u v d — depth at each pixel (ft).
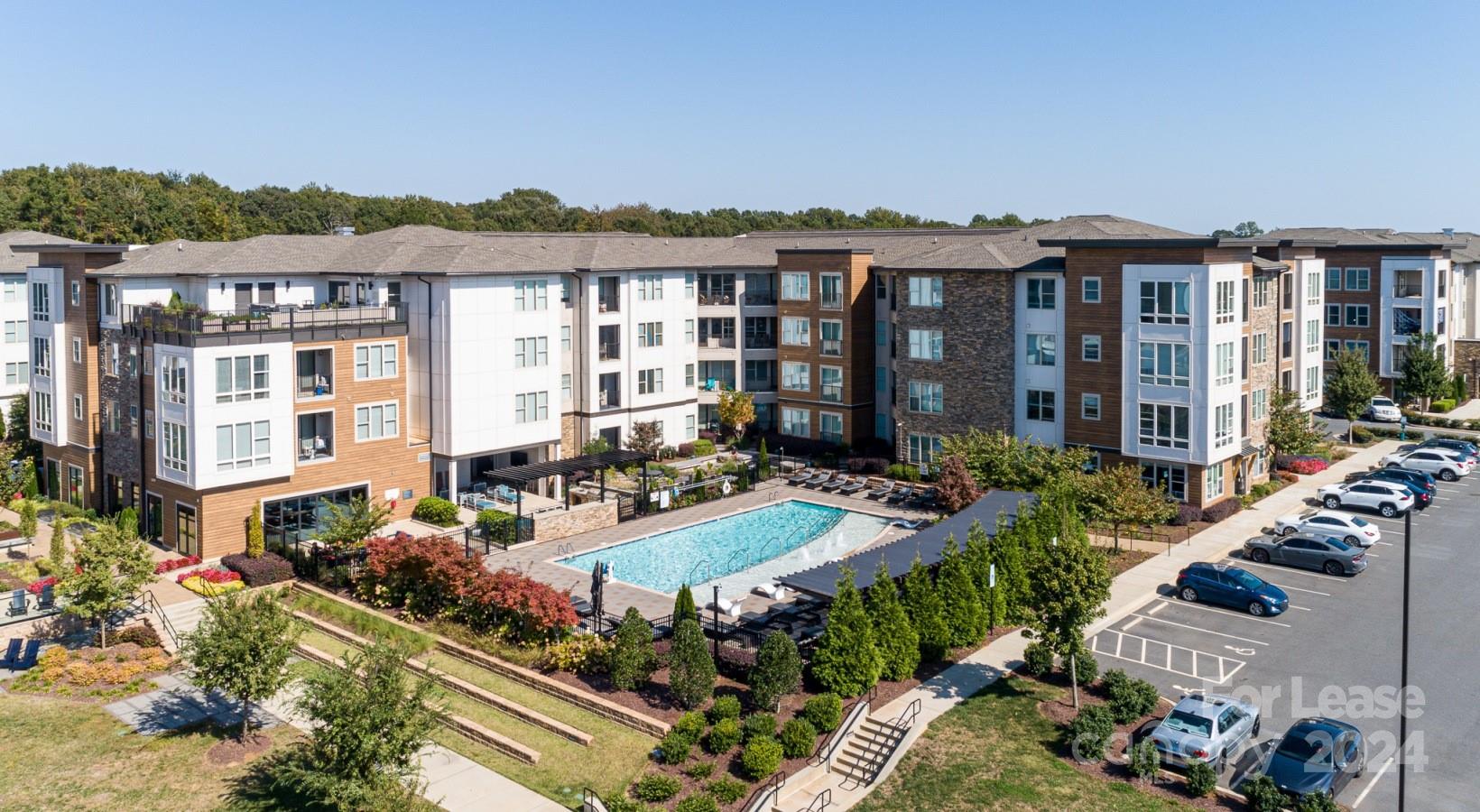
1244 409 182.50
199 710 108.47
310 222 498.69
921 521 176.45
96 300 178.70
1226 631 124.98
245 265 182.60
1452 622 126.52
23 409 212.43
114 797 90.12
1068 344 181.88
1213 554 155.02
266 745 100.48
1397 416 259.80
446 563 125.59
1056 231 208.44
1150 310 170.81
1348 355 240.12
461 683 111.96
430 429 181.16
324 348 164.04
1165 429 171.32
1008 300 190.39
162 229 413.59
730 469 211.20
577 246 227.40
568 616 114.42
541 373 190.60
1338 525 157.28
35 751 98.02
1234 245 166.40
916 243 249.55
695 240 257.55
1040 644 112.27
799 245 260.62
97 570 121.19
